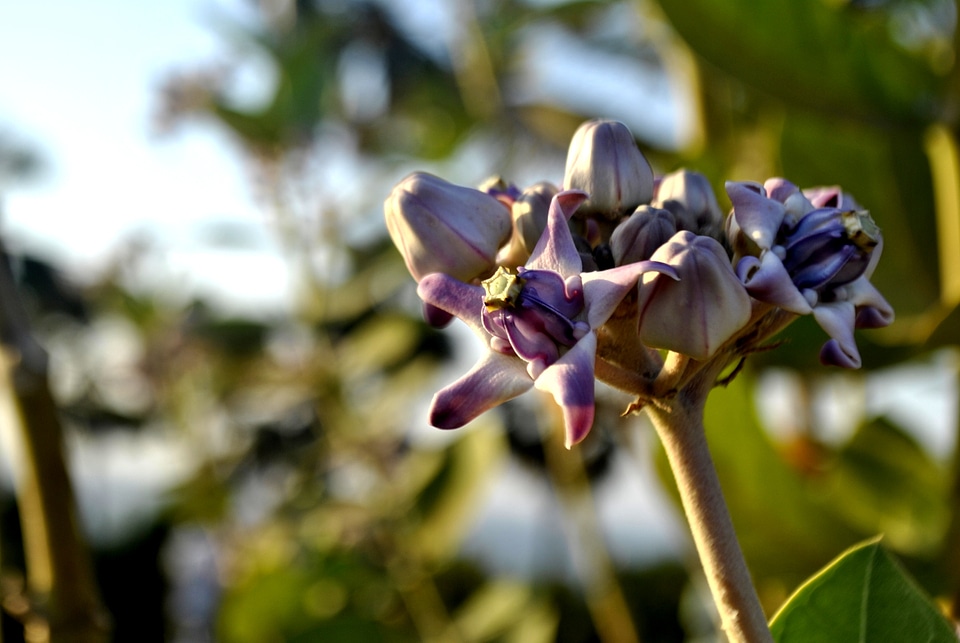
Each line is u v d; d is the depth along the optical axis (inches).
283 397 32.1
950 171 15.4
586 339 11.2
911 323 15.4
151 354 34.8
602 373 11.4
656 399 11.4
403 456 26.2
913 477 17.5
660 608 21.9
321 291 28.9
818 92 15.2
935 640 11.5
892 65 15.6
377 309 30.4
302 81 29.3
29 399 13.9
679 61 18.4
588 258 11.8
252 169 29.5
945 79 15.3
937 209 15.8
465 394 11.2
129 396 38.7
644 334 11.2
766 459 14.6
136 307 37.6
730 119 18.0
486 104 27.0
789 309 11.2
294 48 31.0
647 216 11.7
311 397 28.9
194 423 34.2
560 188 12.4
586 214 12.2
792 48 15.1
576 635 23.1
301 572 22.7
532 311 11.3
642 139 21.3
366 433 26.8
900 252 15.9
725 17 15.0
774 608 15.0
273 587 22.1
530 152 27.2
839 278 11.6
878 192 16.0
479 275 12.3
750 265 11.4
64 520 14.0
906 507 17.3
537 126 25.9
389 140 33.3
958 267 15.4
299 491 30.1
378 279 28.8
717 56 15.2
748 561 14.9
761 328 11.5
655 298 11.1
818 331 14.9
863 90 15.2
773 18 15.0
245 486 36.1
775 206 11.6
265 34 32.8
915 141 15.7
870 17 17.8
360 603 24.7
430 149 31.0
